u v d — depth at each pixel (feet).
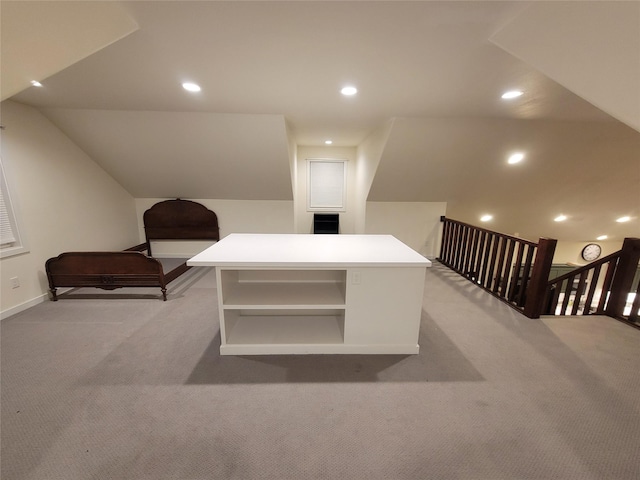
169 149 11.65
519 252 9.30
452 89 7.48
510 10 4.33
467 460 4.06
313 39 5.23
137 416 4.78
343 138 14.69
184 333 7.50
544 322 8.27
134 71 6.57
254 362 6.29
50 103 8.87
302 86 7.42
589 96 4.56
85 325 7.90
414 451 4.19
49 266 9.25
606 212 16.20
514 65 6.09
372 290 6.26
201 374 5.87
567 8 3.94
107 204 12.75
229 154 12.01
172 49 5.59
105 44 4.99
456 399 5.22
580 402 5.13
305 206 18.49
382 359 6.44
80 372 5.88
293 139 14.23
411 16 4.53
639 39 3.56
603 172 12.82
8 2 3.92
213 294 10.26
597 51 4.04
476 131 10.60
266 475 3.85
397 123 10.28
